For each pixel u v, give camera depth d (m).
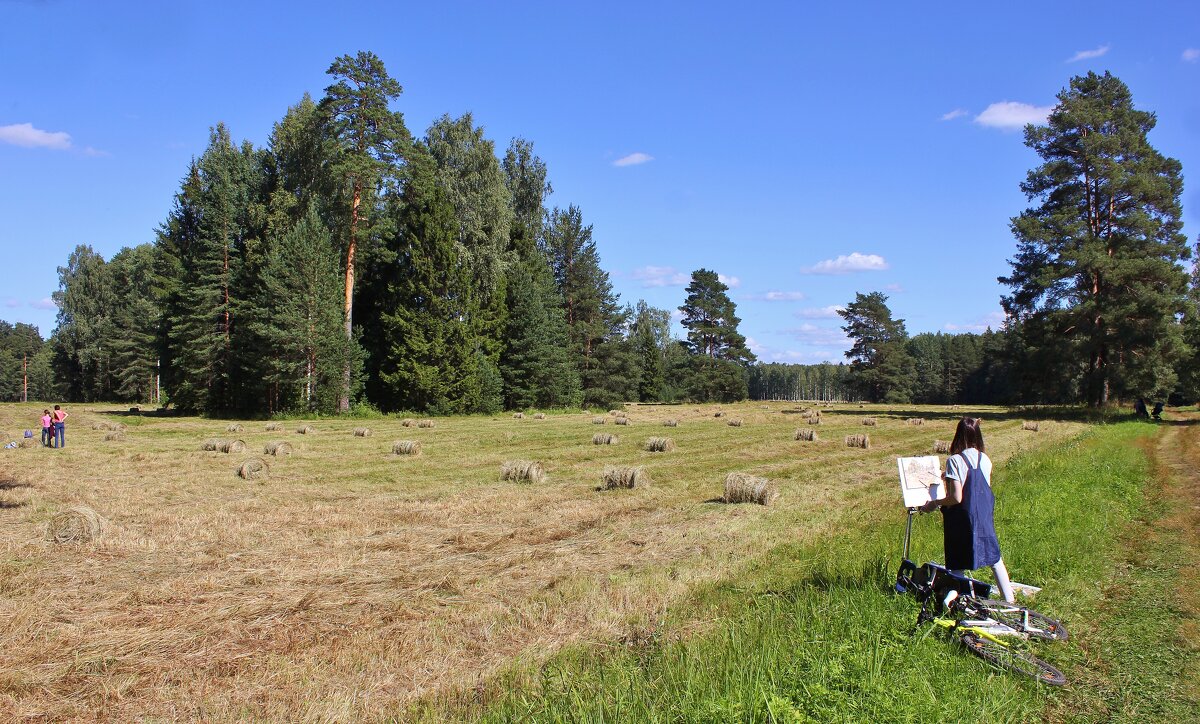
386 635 6.39
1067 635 5.60
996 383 95.31
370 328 47.44
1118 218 40.94
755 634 5.45
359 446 25.27
